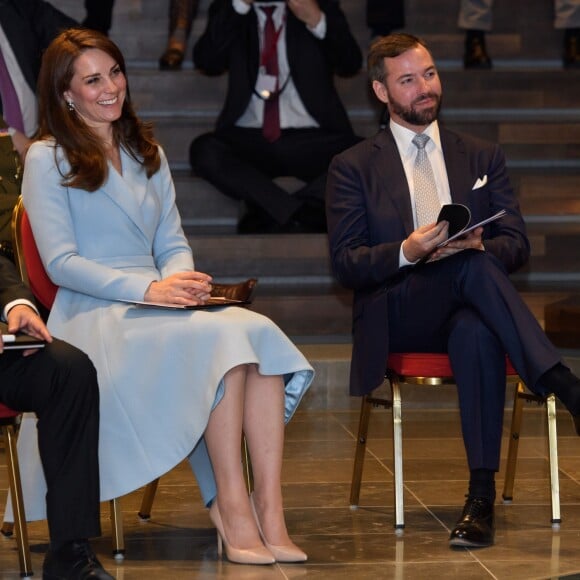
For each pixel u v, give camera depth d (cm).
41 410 866
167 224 1051
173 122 2011
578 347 1633
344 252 1077
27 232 996
